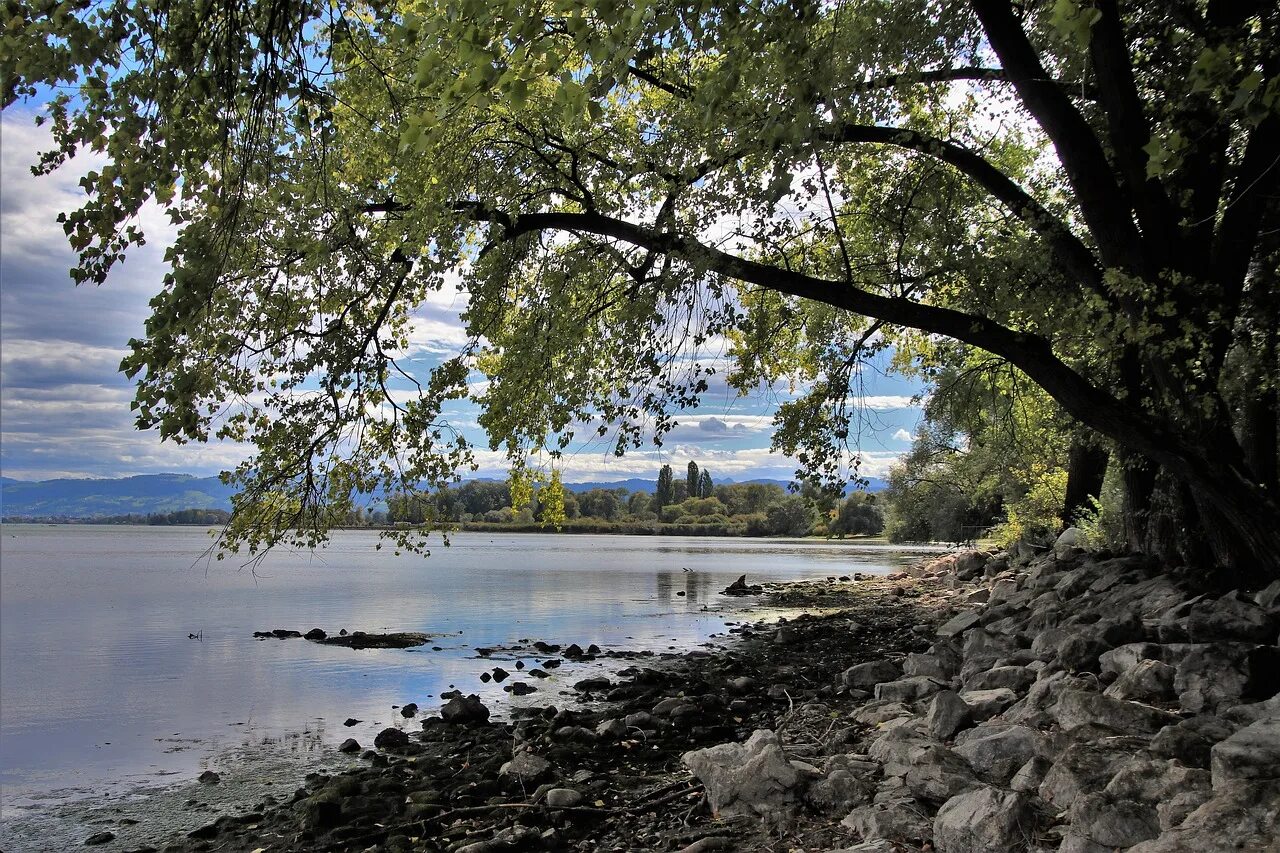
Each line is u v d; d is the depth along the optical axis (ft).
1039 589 53.67
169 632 74.18
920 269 38.91
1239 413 35.60
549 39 15.52
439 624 79.00
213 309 23.54
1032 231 34.53
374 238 34.45
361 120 30.50
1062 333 32.19
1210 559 38.73
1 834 26.58
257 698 46.42
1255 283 34.30
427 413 35.70
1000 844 16.49
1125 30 33.30
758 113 24.75
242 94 20.04
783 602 97.09
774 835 20.06
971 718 25.02
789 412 41.78
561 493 42.86
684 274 30.86
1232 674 21.74
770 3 19.85
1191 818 14.37
